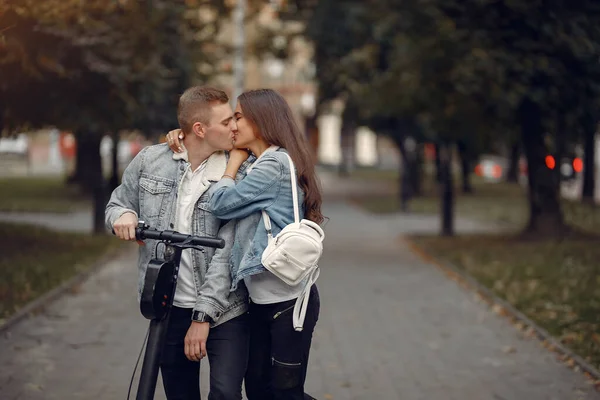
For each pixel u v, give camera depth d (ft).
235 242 13.39
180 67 57.77
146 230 12.98
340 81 84.79
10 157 163.43
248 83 209.15
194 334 12.96
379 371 23.26
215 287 13.05
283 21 92.68
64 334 27.37
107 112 43.42
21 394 20.51
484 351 25.63
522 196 113.29
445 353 25.39
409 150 110.22
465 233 64.54
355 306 33.35
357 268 45.03
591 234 55.01
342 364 24.03
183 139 13.60
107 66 39.93
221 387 13.17
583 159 90.63
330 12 89.76
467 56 45.34
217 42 79.82
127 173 13.67
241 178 13.58
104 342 26.30
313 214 13.85
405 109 62.69
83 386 21.33
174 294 13.19
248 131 13.71
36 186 111.96
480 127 56.13
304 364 13.96
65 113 42.11
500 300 33.58
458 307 33.14
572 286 35.91
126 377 22.26
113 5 38.75
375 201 103.71
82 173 102.12
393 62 59.57
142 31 43.65
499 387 21.62
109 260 46.42
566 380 22.26
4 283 35.35
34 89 39.78
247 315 13.76
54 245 50.34
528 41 45.70
